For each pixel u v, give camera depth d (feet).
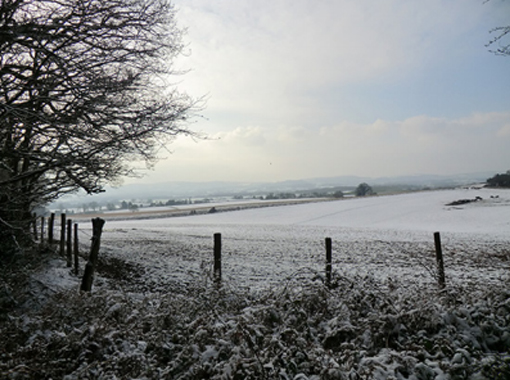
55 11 31.24
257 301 19.10
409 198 266.57
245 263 53.93
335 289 19.40
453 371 12.29
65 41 30.99
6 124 28.19
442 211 178.60
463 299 18.33
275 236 100.32
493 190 272.51
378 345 14.48
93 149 33.65
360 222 162.71
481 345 14.47
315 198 398.42
